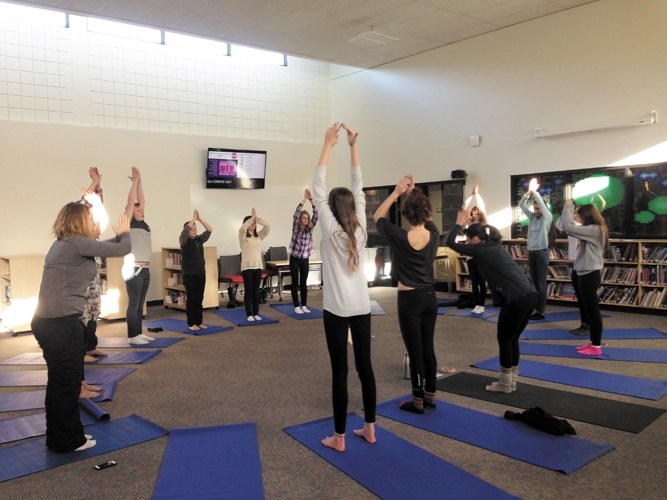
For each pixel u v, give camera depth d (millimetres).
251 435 3301
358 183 3201
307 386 4312
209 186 9398
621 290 7141
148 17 7398
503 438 3158
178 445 3168
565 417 3477
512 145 8430
